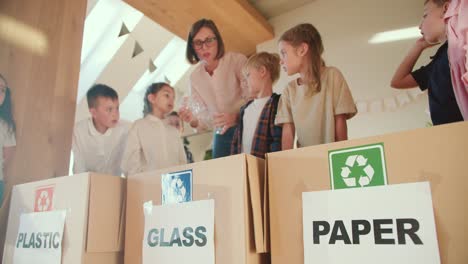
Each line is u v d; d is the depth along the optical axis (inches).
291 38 50.4
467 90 35.5
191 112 59.3
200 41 58.5
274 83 51.1
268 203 27.7
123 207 34.9
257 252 25.9
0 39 52.6
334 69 46.0
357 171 24.2
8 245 39.4
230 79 55.6
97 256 32.1
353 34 45.4
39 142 53.0
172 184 30.9
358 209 23.4
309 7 50.1
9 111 50.9
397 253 21.4
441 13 38.5
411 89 39.9
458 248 19.9
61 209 34.1
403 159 22.8
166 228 30.1
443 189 21.1
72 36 59.6
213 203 27.6
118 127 61.0
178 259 28.4
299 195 26.1
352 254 22.8
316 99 46.5
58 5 58.9
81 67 61.3
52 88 55.8
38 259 34.6
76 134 57.4
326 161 25.6
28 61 54.3
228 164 27.7
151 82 63.9
